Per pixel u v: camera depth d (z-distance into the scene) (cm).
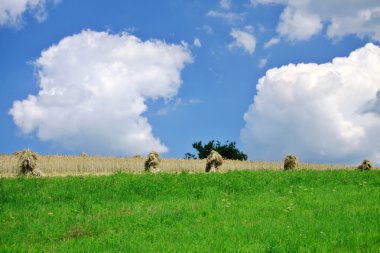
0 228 1684
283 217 1723
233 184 2661
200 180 2759
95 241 1432
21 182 2594
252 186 2627
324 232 1441
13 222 1794
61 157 4409
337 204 1989
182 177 2862
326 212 1783
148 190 2472
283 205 2011
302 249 1253
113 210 2011
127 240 1427
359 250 1221
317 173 3209
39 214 1941
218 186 2630
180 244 1366
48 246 1402
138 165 4753
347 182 2798
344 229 1477
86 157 4616
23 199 2244
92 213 1941
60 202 2205
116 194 2388
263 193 2412
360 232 1422
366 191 2384
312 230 1466
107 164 4566
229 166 5653
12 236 1553
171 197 2347
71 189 2470
